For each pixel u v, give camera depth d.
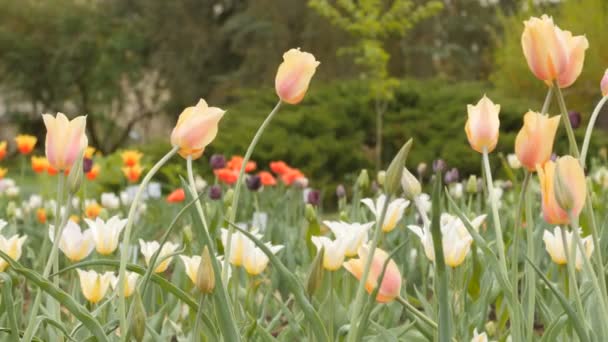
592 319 2.09
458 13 28.56
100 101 39.94
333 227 2.15
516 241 1.85
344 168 13.78
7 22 38.72
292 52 1.90
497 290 3.21
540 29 1.78
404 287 3.04
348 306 2.91
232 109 15.00
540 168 1.68
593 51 12.99
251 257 2.33
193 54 31.67
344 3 14.55
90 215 5.06
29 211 6.57
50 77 38.75
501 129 13.41
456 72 28.31
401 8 14.59
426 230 2.08
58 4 38.06
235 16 29.84
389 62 24.41
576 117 4.66
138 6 35.91
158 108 38.47
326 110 14.34
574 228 1.59
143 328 1.73
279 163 6.22
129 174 6.59
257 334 2.33
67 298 1.66
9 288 1.75
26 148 6.50
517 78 14.68
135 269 1.84
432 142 13.98
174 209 6.59
